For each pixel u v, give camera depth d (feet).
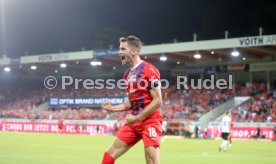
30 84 276.82
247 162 68.54
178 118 184.55
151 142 26.48
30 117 217.97
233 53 163.02
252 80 204.33
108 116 201.67
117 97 217.97
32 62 219.41
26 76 276.21
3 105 259.39
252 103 182.09
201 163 65.82
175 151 92.68
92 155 74.69
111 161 27.55
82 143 114.83
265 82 200.54
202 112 187.42
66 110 220.84
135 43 27.25
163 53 181.47
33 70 262.06
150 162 26.55
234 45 161.07
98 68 248.11
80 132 195.83
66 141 123.95
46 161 62.54
